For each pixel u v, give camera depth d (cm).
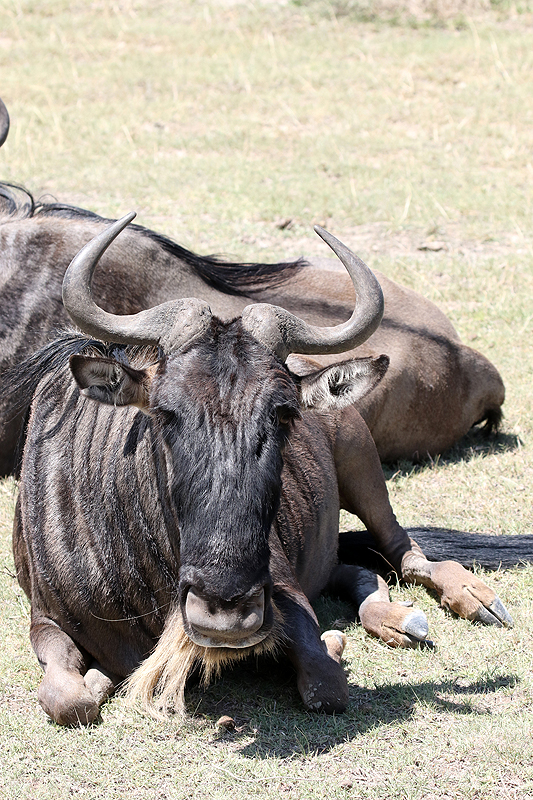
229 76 4031
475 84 3975
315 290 1867
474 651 1202
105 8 4916
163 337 1014
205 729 1050
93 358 995
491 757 984
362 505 1453
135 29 4603
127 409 1166
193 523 938
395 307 1897
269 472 956
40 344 1706
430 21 4747
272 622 970
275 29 4666
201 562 921
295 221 2786
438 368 1856
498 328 2261
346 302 1859
